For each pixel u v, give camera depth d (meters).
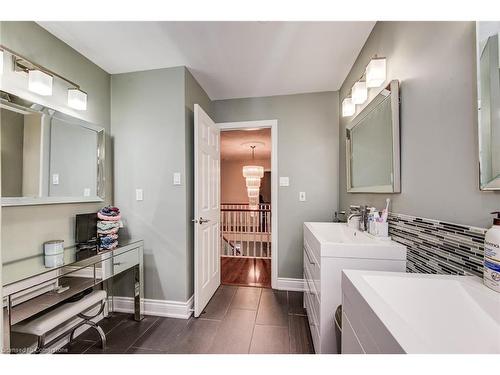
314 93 2.54
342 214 2.34
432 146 0.97
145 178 2.04
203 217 2.10
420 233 1.05
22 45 1.37
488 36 0.69
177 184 1.98
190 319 1.93
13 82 1.31
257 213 4.71
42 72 1.38
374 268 1.15
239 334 1.72
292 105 2.57
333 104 2.50
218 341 1.64
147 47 1.70
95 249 1.66
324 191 2.52
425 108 1.02
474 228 0.76
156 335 1.71
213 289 2.39
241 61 1.91
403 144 1.20
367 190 1.64
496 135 0.67
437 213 0.94
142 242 1.97
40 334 1.20
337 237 1.69
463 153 0.81
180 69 1.97
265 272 3.11
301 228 2.55
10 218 1.29
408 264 1.15
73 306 1.43
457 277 0.75
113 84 2.08
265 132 4.21
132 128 2.05
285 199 2.59
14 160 1.31
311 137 2.54
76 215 1.69
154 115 2.02
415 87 1.09
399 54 1.22
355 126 1.92
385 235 1.32
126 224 2.06
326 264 1.21
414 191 1.10
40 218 1.46
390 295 0.74
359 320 0.66
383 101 1.36
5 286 1.07
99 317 1.91
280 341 1.63
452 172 0.86
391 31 1.30
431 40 0.97
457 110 0.83
